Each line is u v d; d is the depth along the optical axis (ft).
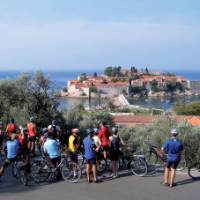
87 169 48.21
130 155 52.85
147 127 79.51
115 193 43.91
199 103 331.77
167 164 46.19
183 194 43.42
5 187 46.85
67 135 89.81
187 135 58.59
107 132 51.01
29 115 86.79
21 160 49.57
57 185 47.34
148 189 45.29
